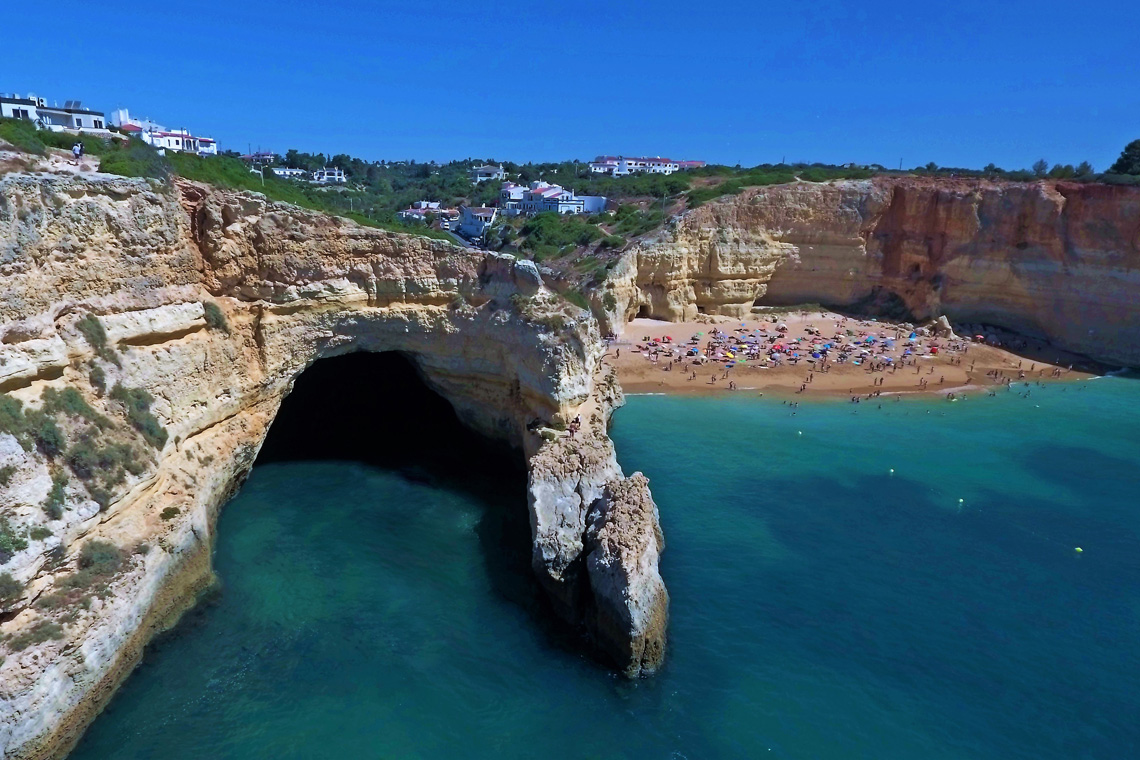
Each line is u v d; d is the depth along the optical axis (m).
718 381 60.31
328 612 24.98
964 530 35.19
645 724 21.45
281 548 28.66
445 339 36.16
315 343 33.94
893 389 60.00
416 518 31.89
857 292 80.69
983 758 21.28
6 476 18.39
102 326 23.98
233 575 26.52
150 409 25.23
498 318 34.94
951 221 75.06
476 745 20.12
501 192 137.75
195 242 29.95
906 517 36.28
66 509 19.59
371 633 24.11
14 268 20.62
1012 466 44.03
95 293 24.12
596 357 40.25
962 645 26.31
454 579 27.44
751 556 31.59
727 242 76.19
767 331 73.31
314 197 43.25
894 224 79.00
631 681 22.95
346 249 33.50
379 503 33.09
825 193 78.31
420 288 35.19
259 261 31.38
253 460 32.66
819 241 79.12
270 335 32.03
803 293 81.12
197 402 28.36
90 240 23.78
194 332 28.75
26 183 21.42
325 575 27.08
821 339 71.62
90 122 54.16
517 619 25.42
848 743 21.44
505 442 37.44
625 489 28.28
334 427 42.09
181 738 19.45
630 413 51.94
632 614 22.67
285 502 32.56
